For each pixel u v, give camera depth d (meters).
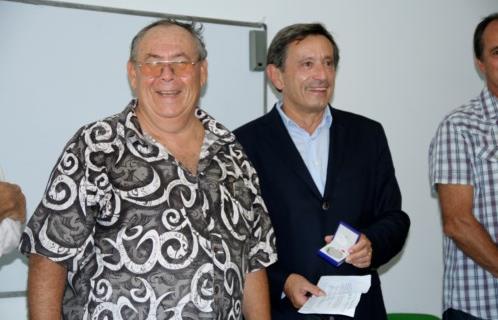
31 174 2.39
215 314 1.57
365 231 2.09
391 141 3.20
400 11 3.19
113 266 1.51
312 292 1.96
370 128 2.27
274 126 2.21
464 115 2.24
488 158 2.16
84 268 1.55
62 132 2.44
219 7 2.72
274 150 2.15
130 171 1.55
